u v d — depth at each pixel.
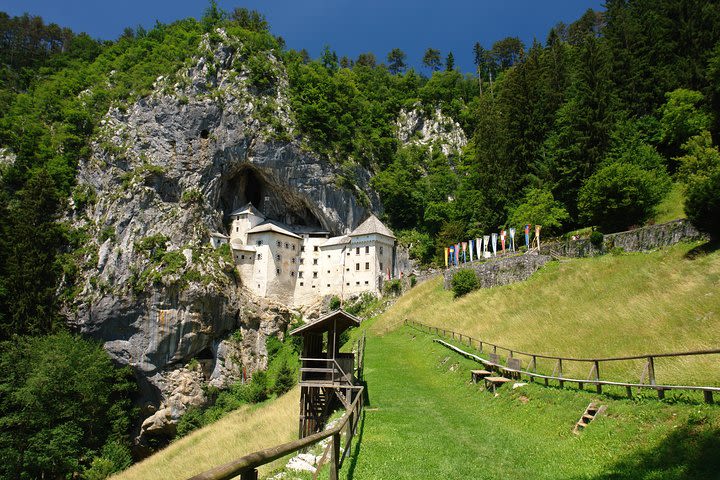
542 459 13.20
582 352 25.28
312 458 13.99
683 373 17.34
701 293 27.08
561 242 47.69
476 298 48.19
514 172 70.88
